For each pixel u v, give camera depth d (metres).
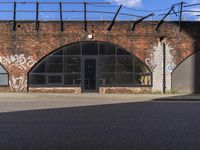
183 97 27.50
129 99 26.23
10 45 30.80
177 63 31.44
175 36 31.42
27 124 13.19
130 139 10.57
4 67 30.83
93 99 26.11
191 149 9.40
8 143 10.05
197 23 31.47
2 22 30.69
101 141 10.31
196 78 31.53
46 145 9.81
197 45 31.47
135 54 31.22
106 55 31.17
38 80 30.98
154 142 10.18
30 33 30.80
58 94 29.50
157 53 31.34
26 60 30.86
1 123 13.41
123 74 31.30
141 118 14.85
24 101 23.97
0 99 25.77
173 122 13.73
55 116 15.43
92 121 13.95
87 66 31.19
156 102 23.92
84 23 30.95
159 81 31.42
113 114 16.23
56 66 31.02
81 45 31.12
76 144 9.93
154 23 31.30
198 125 13.02
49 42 30.86
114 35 31.09
